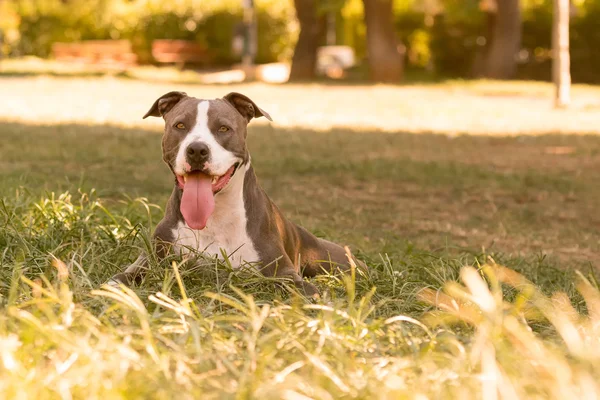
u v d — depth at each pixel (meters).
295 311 4.15
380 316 4.43
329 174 11.28
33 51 39.91
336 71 38.59
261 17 42.16
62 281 4.44
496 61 32.91
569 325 3.98
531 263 6.73
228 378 3.34
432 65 36.94
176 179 5.18
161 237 5.34
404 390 3.18
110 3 39.81
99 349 3.37
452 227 8.45
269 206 5.51
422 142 14.87
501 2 32.22
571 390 3.21
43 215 6.44
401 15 38.09
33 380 3.14
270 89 26.23
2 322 3.61
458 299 4.86
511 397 3.11
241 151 5.11
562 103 21.22
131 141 13.75
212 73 37.34
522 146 14.52
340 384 3.21
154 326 3.83
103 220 6.50
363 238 7.59
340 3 31.02
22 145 12.79
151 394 3.10
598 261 7.21
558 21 21.12
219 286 4.83
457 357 3.54
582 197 10.11
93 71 33.38
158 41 39.75
